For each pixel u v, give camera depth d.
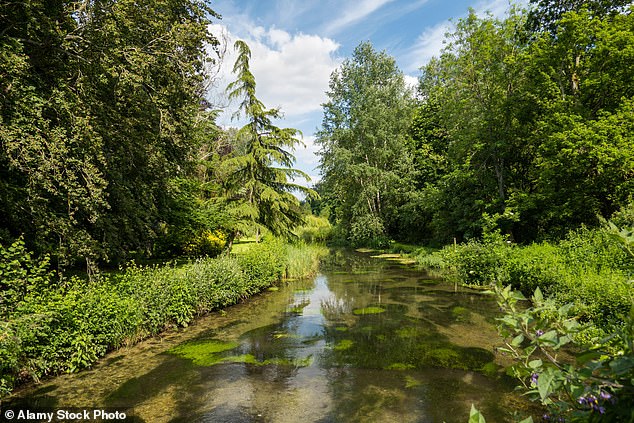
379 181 31.03
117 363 6.97
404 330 8.94
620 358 1.42
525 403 5.23
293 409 5.24
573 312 7.64
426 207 25.69
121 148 10.29
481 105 21.17
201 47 11.48
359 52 33.47
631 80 15.05
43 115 8.49
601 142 13.46
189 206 16.95
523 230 20.09
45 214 8.05
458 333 8.62
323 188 35.44
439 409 5.14
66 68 8.95
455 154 22.64
